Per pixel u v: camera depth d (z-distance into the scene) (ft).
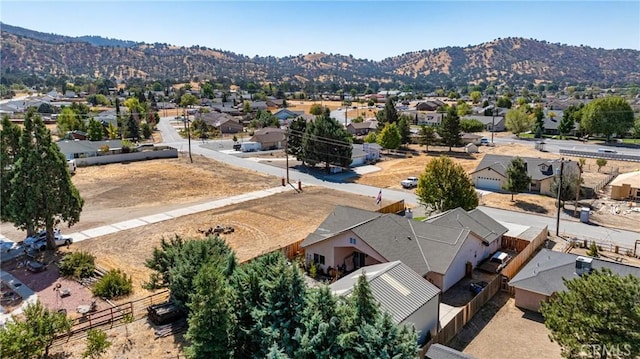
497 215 160.35
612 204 173.37
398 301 73.15
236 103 627.46
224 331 59.16
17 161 110.42
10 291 94.17
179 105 630.33
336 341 53.83
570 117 359.25
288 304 59.72
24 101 532.73
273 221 148.56
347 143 234.58
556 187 166.61
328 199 179.93
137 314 83.15
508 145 324.39
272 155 284.82
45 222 114.52
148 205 167.02
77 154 243.40
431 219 117.08
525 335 79.87
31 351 62.75
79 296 92.02
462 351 74.69
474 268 112.06
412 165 255.29
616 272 86.89
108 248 120.37
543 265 95.50
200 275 60.39
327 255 106.93
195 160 260.62
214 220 148.15
